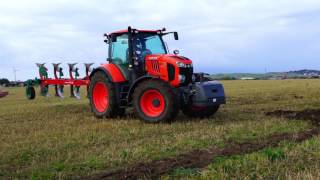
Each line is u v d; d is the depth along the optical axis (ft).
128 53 43.11
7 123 42.52
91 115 47.47
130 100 42.06
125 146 29.07
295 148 25.73
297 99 66.23
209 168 21.94
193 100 39.86
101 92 45.55
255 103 60.90
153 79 39.96
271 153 23.77
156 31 44.57
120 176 22.08
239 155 24.94
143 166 23.80
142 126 38.06
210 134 32.65
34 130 37.45
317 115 42.93
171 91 39.14
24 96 96.37
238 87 118.01
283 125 36.60
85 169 23.70
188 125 38.06
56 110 53.57
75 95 57.47
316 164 22.15
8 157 27.09
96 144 30.50
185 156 25.81
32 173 23.26
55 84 59.36
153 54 43.01
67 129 37.29
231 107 54.65
